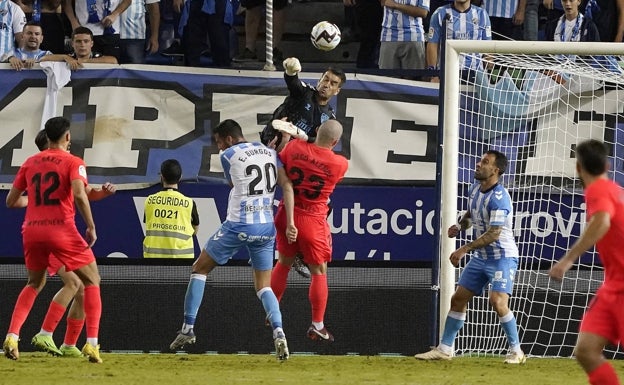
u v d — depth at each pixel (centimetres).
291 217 3519
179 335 3531
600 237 2341
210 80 4078
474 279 3666
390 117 4069
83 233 4066
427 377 3209
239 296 4025
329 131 3566
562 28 5147
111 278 4016
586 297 4106
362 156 4050
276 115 3844
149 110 4072
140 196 4062
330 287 4034
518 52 3928
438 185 3947
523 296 4116
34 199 3366
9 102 4056
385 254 4053
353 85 4056
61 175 3334
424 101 4069
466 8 4947
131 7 5191
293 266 3925
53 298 3753
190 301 3506
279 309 3641
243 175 3434
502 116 4084
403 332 4031
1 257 4034
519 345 3747
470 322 4100
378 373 3309
